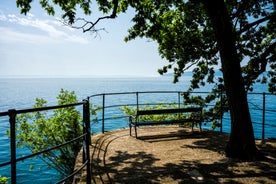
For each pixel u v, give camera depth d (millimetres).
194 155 6227
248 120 6125
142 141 7707
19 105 92188
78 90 184625
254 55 11109
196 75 11750
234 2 9945
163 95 138750
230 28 6363
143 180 4609
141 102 93812
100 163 5582
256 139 7848
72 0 8336
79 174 4949
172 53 11445
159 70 11594
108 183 4465
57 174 26438
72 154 17969
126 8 8648
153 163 5586
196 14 10359
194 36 10633
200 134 8781
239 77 6359
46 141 17797
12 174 2211
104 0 8430
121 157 6035
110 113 68438
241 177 4707
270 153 6277
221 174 4879
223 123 51656
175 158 5969
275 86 11305
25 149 36688
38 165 29312
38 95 146250
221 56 6516
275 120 54438
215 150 6691
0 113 2068
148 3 8430
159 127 10211
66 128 17984
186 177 4734
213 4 6336
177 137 8289
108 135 8500
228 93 6367
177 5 10047
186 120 8797
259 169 5148
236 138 6105
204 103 11898
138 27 8445
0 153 34094
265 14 10562
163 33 10180
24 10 7047
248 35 10883
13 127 2205
